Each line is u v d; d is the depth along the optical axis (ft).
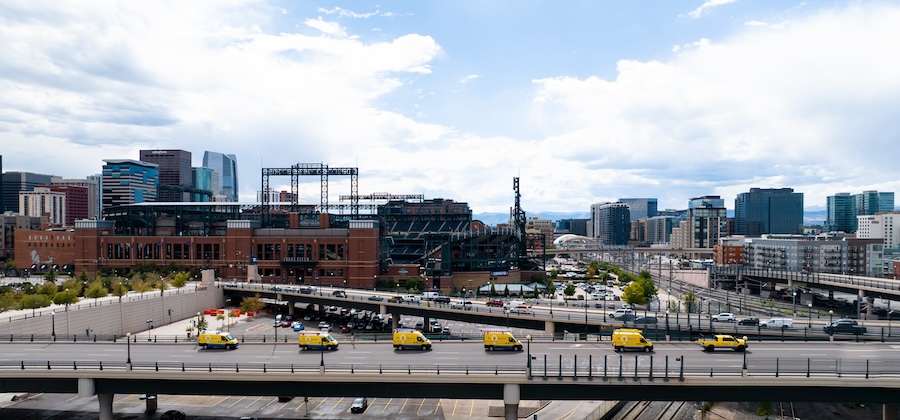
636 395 198.18
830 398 192.85
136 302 407.85
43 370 211.41
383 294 475.72
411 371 205.77
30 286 443.32
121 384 212.43
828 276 555.69
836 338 262.47
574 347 245.86
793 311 457.68
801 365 210.38
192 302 472.44
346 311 504.43
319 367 208.95
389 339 267.80
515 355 231.09
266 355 234.99
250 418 237.86
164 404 258.78
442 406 260.21
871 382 189.67
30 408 254.88
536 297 558.97
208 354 236.63
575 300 531.50
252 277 575.38
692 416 261.85
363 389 206.90
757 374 196.54
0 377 210.79
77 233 627.87
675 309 435.94
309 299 467.52
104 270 620.08
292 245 604.49
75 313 355.15
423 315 404.36
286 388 209.15
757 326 299.17
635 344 234.17
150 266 608.19
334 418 243.40
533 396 201.46
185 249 619.67
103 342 264.72
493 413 246.06
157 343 258.78
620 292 636.89
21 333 319.47
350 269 592.19
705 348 234.58
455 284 640.58
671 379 194.90
